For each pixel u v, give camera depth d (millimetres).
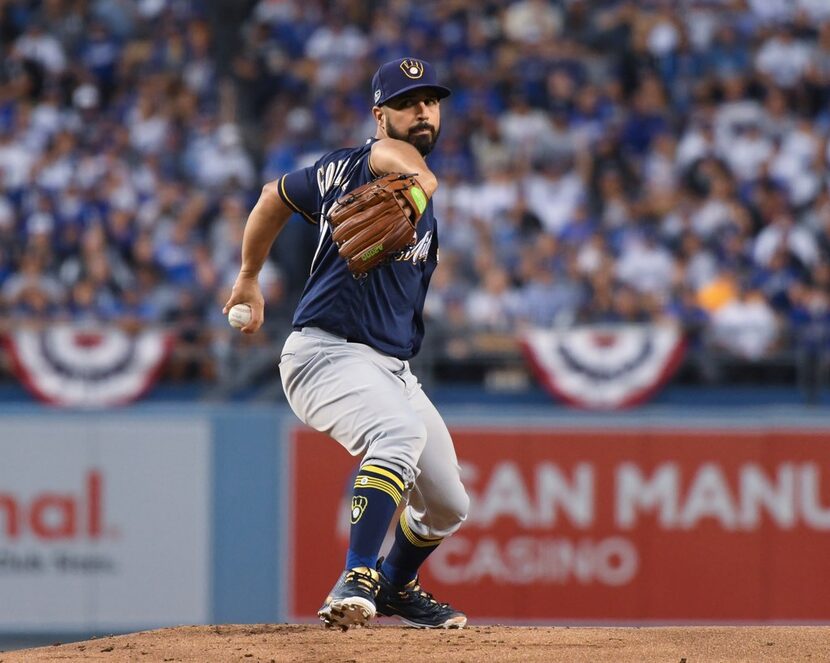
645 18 51031
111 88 49812
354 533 15336
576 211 43188
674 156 45781
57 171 45688
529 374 37219
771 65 49094
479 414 36156
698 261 41375
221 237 42969
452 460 16750
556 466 36094
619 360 36625
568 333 36844
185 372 37750
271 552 36219
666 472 35969
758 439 35844
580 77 49625
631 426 36031
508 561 35875
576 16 52344
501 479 36094
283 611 36062
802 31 49969
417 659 14430
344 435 15773
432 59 50562
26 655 15430
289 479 36250
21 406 36812
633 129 46656
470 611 35812
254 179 46594
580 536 35906
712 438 35938
